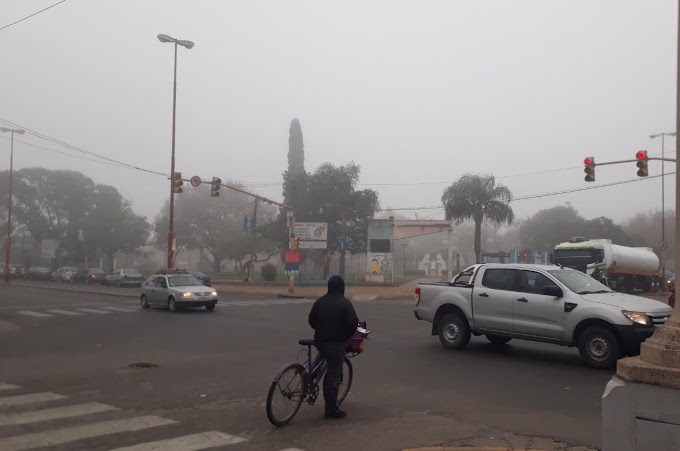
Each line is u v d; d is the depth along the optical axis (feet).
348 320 24.31
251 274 216.13
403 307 90.02
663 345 14.67
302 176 186.09
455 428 23.00
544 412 25.49
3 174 246.88
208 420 24.50
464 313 42.63
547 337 38.34
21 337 52.49
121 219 260.83
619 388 14.96
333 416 24.50
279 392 23.48
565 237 228.84
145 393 29.78
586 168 87.71
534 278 39.91
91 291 127.03
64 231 263.90
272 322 64.85
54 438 21.79
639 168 84.07
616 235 217.36
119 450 20.34
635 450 14.56
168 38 114.21
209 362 39.11
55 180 254.68
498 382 31.96
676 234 15.57
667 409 14.07
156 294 82.28
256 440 21.61
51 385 31.81
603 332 35.47
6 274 171.32
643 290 135.64
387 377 33.47
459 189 148.15
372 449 20.47
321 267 230.07
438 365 37.29
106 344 47.91
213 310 80.89
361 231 181.57
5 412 25.79
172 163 115.34
